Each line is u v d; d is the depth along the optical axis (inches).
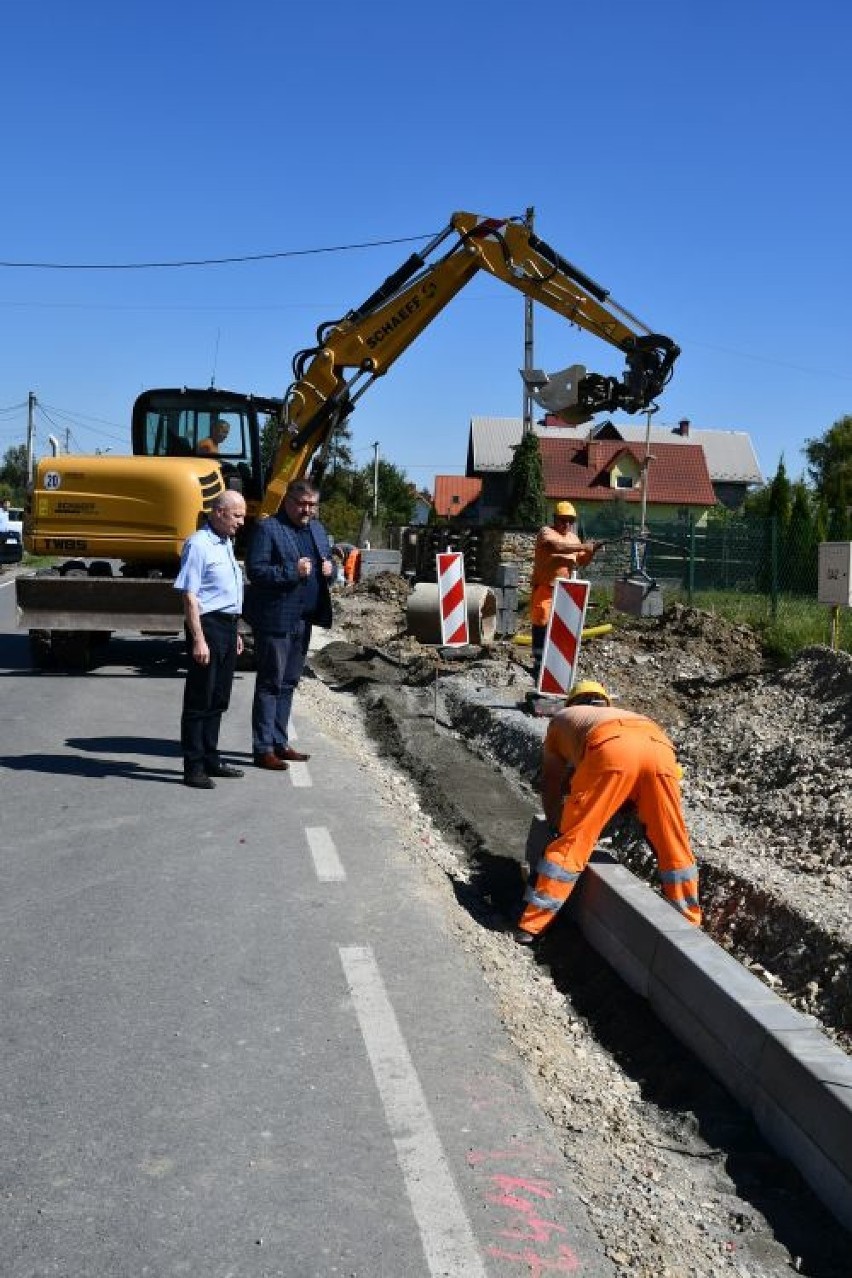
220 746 384.8
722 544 1121.4
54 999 188.1
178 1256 126.1
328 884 246.5
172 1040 175.0
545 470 2723.9
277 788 329.4
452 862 282.0
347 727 445.4
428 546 1155.3
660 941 194.1
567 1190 142.0
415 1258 127.2
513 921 243.4
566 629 438.0
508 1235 132.0
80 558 572.4
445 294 589.3
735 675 528.1
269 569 341.1
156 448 610.9
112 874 249.0
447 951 213.9
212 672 324.5
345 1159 145.3
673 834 225.9
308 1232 130.8
